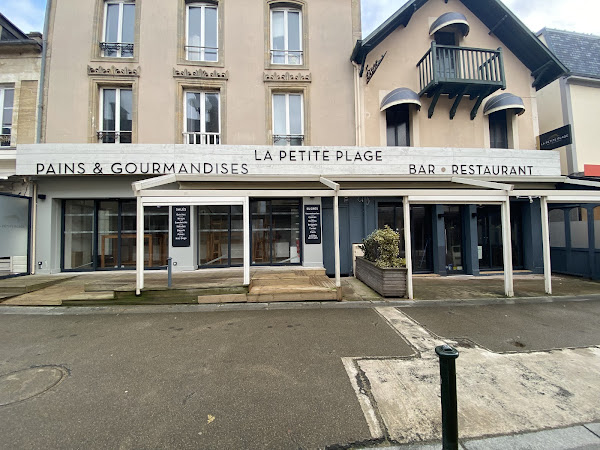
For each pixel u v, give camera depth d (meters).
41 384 2.95
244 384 2.94
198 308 5.47
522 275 9.06
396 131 9.39
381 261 6.61
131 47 8.68
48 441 2.17
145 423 2.37
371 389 2.84
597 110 10.41
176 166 7.77
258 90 8.81
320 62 9.04
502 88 8.73
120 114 8.54
